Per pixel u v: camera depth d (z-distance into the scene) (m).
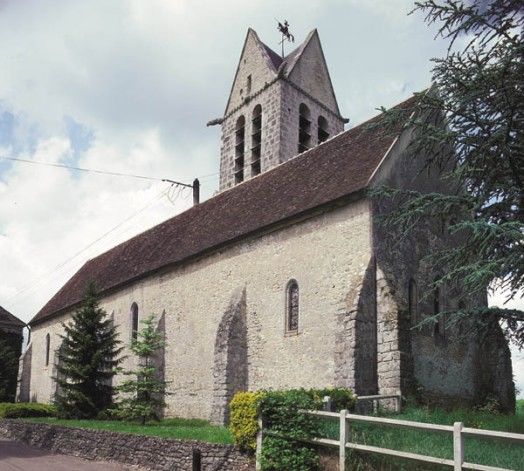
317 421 11.44
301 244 18.91
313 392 13.19
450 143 11.37
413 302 17.73
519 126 10.81
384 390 15.80
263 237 20.41
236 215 23.16
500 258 10.24
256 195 23.45
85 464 15.32
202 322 22.41
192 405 22.14
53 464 15.43
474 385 19.17
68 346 24.50
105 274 32.25
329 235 18.08
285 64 31.41
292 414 11.59
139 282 27.12
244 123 31.92
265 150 29.64
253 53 32.09
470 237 11.03
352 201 17.59
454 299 18.88
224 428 16.70
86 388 22.92
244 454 12.11
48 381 35.06
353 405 13.73
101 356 23.09
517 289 10.57
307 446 11.44
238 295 20.47
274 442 11.55
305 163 22.50
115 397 26.16
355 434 10.73
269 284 19.70
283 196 21.14
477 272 9.68
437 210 11.55
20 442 20.92
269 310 19.47
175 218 30.17
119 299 28.58
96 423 19.97
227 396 19.14
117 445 15.50
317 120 31.44
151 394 22.77
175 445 13.41
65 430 18.22
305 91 30.94
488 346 19.66
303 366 17.78
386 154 17.95
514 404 19.31
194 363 22.44
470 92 10.70
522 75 10.38
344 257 17.44
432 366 17.70
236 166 31.94
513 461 8.53
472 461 8.94
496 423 13.88
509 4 10.31
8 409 25.94
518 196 10.89
